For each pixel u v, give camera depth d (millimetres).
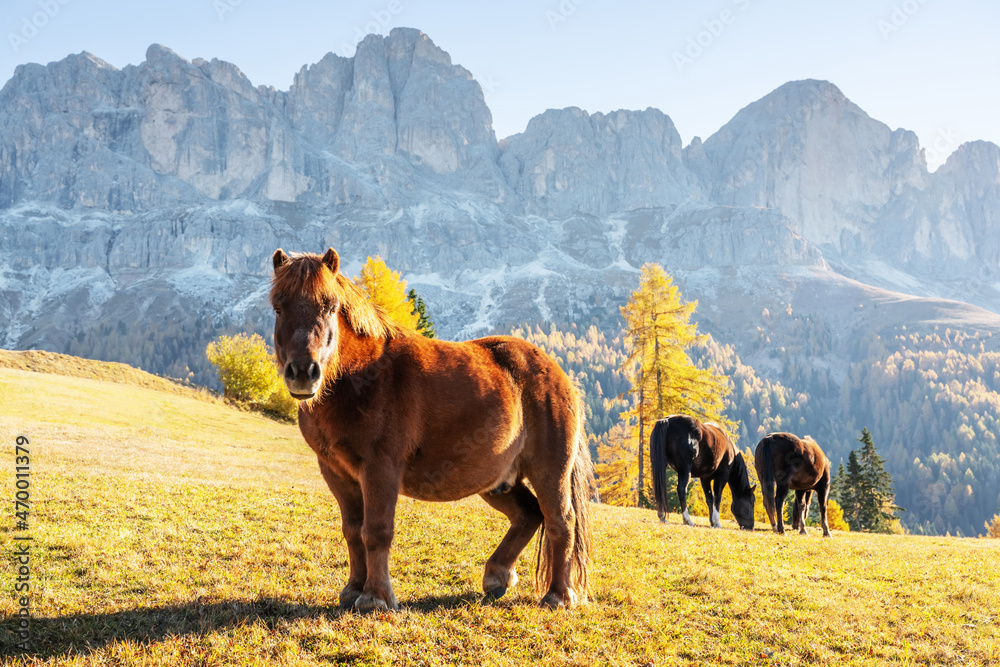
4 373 34094
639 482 32312
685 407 31266
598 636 4770
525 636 4703
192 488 9938
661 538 9453
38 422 21594
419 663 4141
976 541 14391
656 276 32250
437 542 7672
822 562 8383
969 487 152125
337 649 4215
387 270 35188
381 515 4594
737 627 5254
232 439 28234
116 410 30281
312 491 11188
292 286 4176
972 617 5957
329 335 4215
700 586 6375
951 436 194125
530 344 5922
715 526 14484
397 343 4891
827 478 14922
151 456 15875
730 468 15359
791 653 4777
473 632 4691
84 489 8898
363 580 5027
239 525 7707
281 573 5977
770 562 8086
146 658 3943
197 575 5715
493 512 10164
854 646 5020
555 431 5531
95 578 5363
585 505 5867
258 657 4039
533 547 7648
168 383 47438
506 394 5215
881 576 7652
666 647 4695
